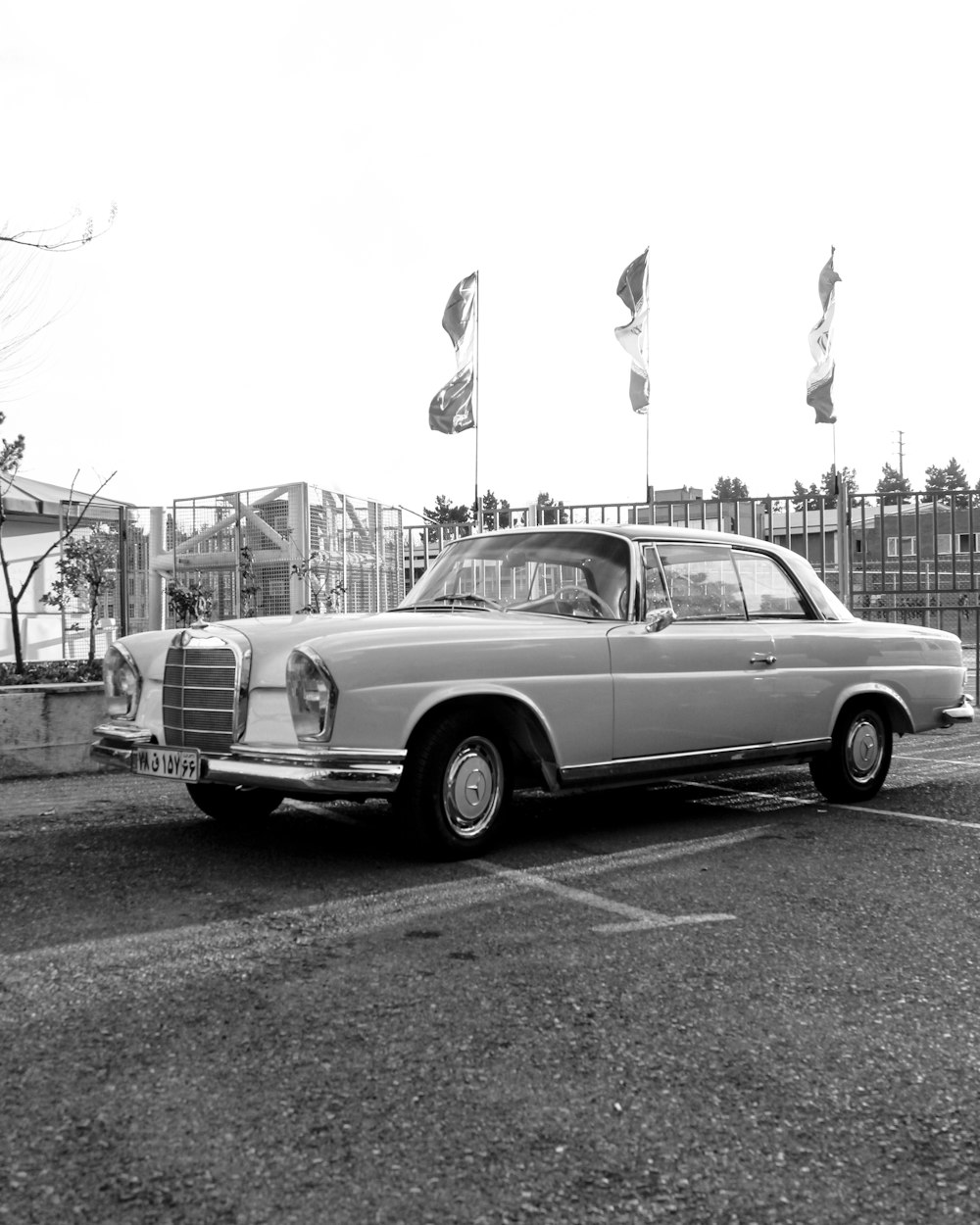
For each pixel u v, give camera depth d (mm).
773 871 4348
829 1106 2295
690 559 5391
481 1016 2768
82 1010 2789
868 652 5988
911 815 5617
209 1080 2381
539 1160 2053
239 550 12133
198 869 4301
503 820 4617
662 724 5020
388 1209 1879
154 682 4832
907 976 3113
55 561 15055
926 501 11750
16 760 6781
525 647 4559
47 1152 2064
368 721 4086
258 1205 1888
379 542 13750
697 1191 1954
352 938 3414
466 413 14281
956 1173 2029
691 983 3037
